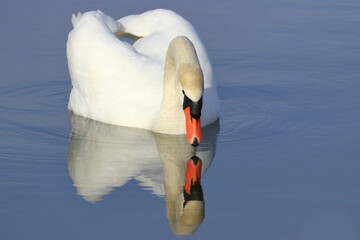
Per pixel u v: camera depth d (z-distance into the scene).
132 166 14.10
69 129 15.81
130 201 12.84
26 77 18.17
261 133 15.51
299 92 17.55
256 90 17.70
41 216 12.34
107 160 14.32
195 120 13.89
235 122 16.08
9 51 19.09
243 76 18.38
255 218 12.24
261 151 14.65
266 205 12.62
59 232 11.88
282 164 14.06
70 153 14.61
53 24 20.27
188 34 16.84
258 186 13.26
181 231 11.89
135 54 16.48
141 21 17.55
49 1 21.70
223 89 17.77
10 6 21.36
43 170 13.92
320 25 20.84
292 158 14.32
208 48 19.55
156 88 16.00
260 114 16.48
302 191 13.06
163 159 14.37
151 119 15.71
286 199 12.80
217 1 22.09
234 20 20.95
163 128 15.45
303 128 15.71
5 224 12.09
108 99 16.11
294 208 12.51
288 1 22.41
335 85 17.84
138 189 13.25
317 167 13.92
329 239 11.70
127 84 16.06
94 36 16.62
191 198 12.91
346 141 15.05
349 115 16.31
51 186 13.33
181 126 15.44
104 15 17.44
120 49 16.45
